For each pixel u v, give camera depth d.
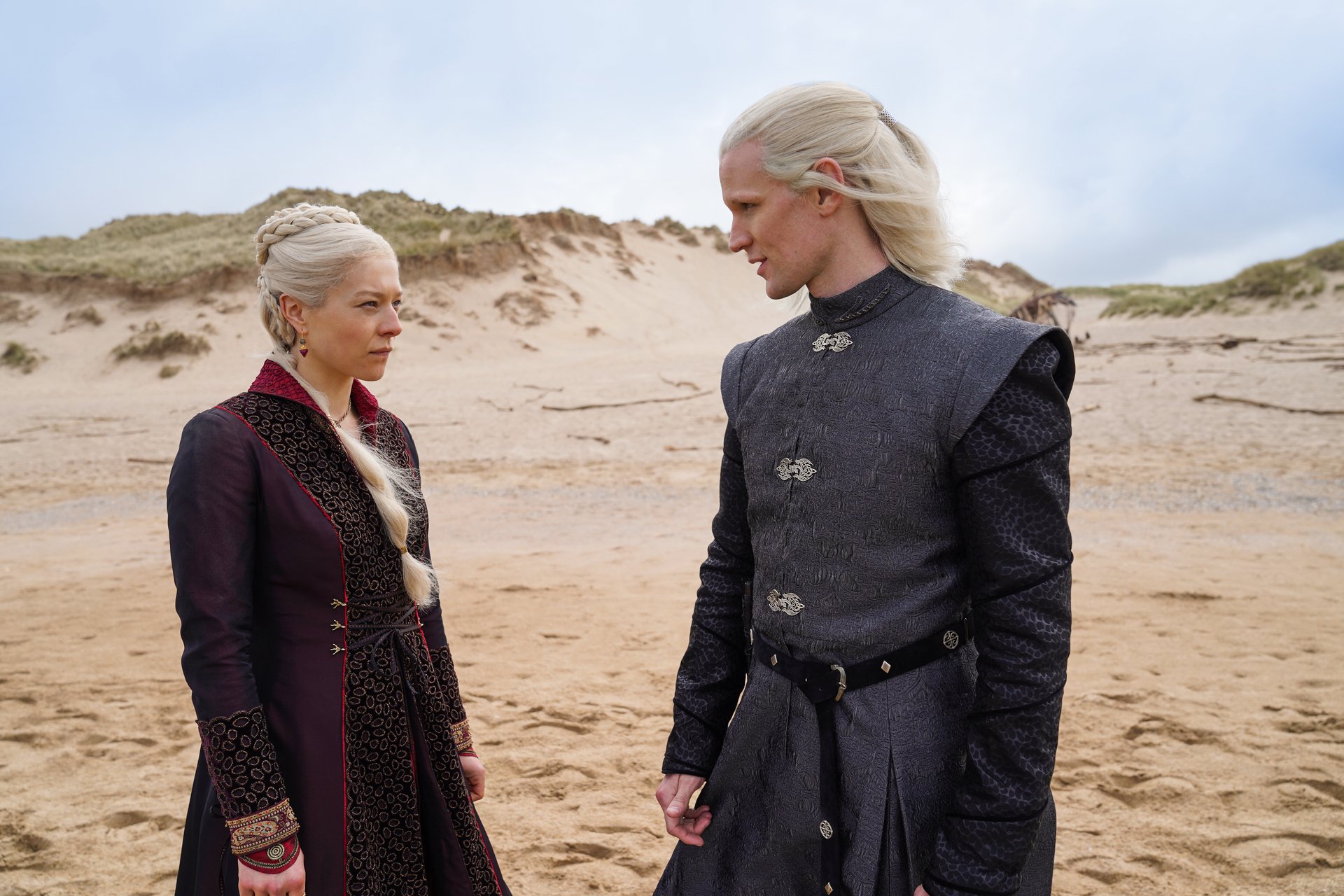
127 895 2.50
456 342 29.56
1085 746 3.30
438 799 1.55
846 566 1.26
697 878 1.47
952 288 1.37
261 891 1.31
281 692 1.41
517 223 40.75
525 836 2.78
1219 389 13.91
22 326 29.70
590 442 13.27
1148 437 11.27
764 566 1.37
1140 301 29.52
